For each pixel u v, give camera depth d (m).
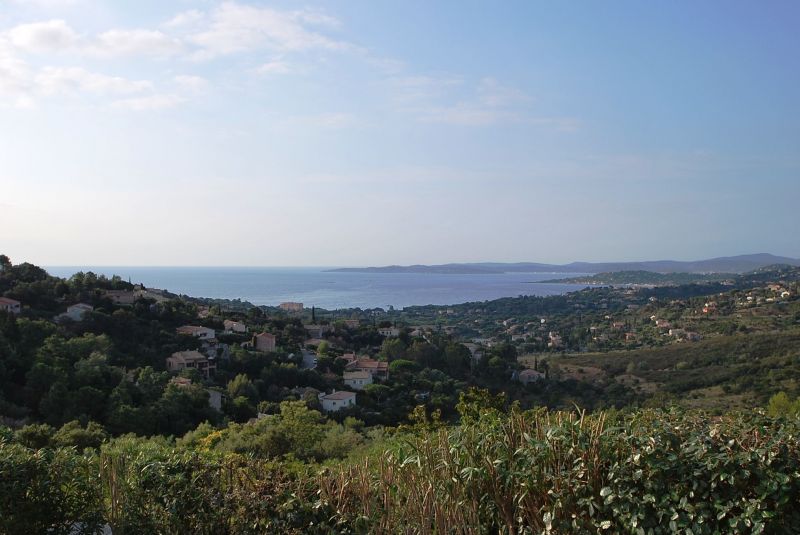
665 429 3.35
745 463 2.94
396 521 3.68
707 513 2.94
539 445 3.52
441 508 3.58
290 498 3.84
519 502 3.52
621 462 3.32
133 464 4.15
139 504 4.01
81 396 21.58
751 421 3.33
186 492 3.88
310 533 3.76
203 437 14.73
